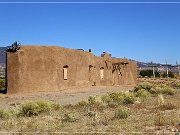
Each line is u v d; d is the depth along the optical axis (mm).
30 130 15953
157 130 15250
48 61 40781
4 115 21328
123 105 26734
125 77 64062
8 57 38875
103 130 15469
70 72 44312
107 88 49375
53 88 41000
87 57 49156
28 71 39250
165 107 24250
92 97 29312
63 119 19297
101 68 54562
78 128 16219
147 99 32250
